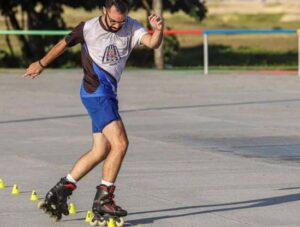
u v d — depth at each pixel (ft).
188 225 56.59
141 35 55.26
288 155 85.51
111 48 54.95
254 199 64.54
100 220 56.08
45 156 85.51
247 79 173.27
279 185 69.97
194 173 75.56
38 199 65.31
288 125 107.55
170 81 170.09
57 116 117.19
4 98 139.85
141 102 133.08
